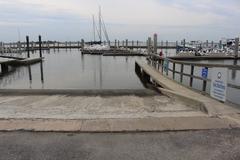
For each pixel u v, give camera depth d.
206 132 4.77
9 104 7.74
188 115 5.93
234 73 17.91
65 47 88.25
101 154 3.94
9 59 34.06
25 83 20.20
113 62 38.31
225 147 4.14
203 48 51.38
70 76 23.67
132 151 4.03
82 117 5.88
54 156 3.88
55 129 4.95
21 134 4.73
